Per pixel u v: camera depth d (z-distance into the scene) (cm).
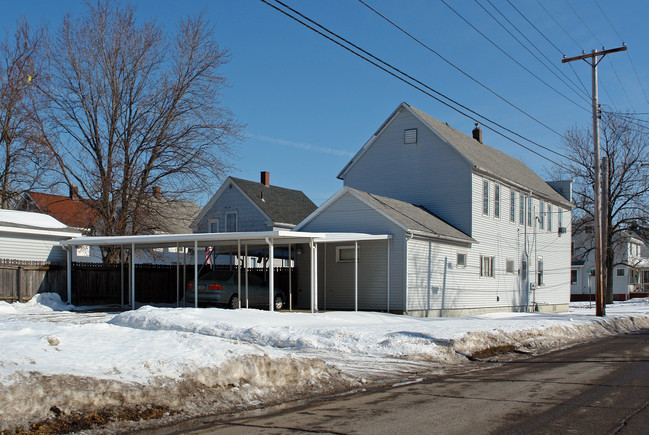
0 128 3284
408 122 3109
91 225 3262
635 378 1116
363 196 2489
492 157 3472
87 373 788
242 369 936
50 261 2619
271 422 754
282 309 2508
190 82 3300
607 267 4862
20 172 3322
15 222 2516
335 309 2522
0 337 987
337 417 781
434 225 2644
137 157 3247
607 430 705
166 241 2244
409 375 1151
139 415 751
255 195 4019
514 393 957
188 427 727
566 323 2188
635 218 4638
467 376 1149
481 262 2981
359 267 2483
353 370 1163
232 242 2281
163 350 961
